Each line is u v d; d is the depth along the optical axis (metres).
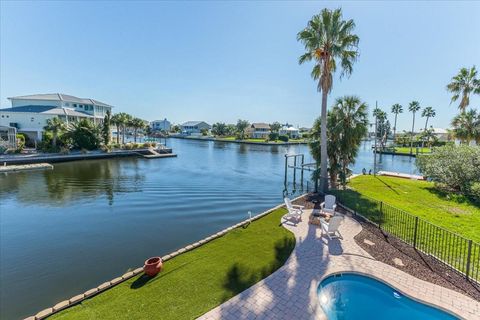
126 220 12.66
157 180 23.31
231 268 6.32
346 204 11.84
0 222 12.34
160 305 4.95
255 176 26.56
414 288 5.46
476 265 6.34
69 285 7.21
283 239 8.13
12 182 21.39
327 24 13.10
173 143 74.62
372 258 6.80
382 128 62.25
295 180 23.56
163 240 10.28
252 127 97.00
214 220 12.71
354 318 4.96
